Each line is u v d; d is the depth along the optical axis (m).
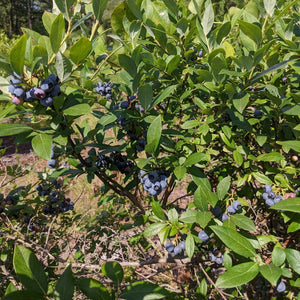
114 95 2.24
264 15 1.88
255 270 1.09
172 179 2.23
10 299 0.85
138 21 1.90
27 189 2.67
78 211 4.94
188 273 2.83
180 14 2.08
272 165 2.24
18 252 0.92
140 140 1.85
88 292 0.93
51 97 1.25
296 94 1.51
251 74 1.54
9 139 11.08
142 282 0.96
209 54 1.74
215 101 1.91
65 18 1.41
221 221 1.61
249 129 1.78
